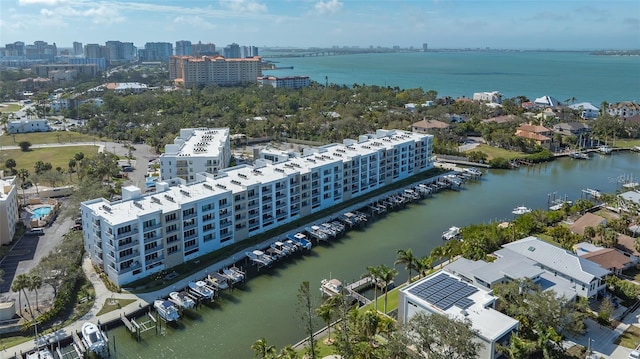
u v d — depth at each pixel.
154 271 122.94
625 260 118.88
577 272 107.25
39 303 109.31
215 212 135.12
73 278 114.56
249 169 162.00
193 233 131.00
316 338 99.12
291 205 159.38
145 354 95.31
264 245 141.12
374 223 164.12
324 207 172.50
